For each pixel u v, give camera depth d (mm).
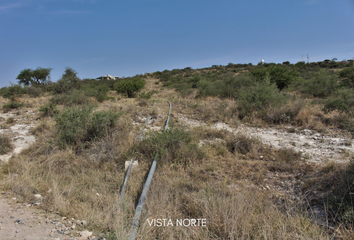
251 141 6203
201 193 3732
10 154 5688
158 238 2781
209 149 5969
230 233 2629
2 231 2664
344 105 8711
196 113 10953
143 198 3434
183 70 55312
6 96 16250
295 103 9656
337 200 3252
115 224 2773
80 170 4867
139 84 19125
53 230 2768
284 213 3227
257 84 10633
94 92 15352
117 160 5340
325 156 5449
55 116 6504
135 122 9141
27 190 3721
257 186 4250
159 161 5168
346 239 2594
